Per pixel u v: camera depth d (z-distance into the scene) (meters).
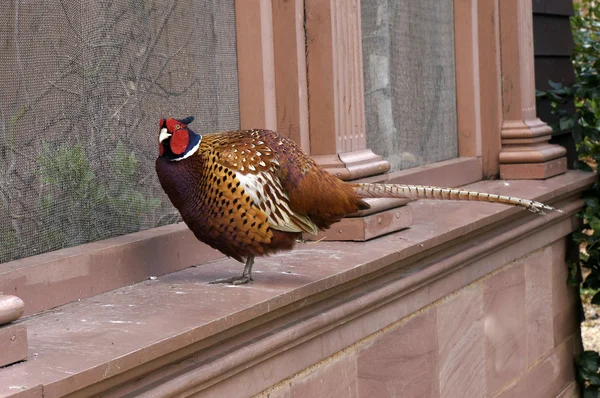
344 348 4.22
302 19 4.86
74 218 3.70
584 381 7.94
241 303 3.41
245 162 3.50
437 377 5.28
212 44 4.54
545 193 6.32
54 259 3.41
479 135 7.12
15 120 3.38
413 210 5.81
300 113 4.83
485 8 7.05
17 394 2.38
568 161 8.31
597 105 7.93
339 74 4.91
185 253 4.21
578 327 7.80
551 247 7.12
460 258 5.23
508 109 7.20
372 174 5.12
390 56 5.98
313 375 4.05
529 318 6.67
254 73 4.73
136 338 2.93
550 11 8.10
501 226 5.89
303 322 3.78
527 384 6.64
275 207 3.57
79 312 3.32
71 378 2.54
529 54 7.33
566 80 8.51
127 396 2.88
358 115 5.13
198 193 3.51
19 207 3.41
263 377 3.60
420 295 4.93
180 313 3.27
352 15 5.06
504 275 6.22
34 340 2.92
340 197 3.75
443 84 6.82
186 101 4.35
